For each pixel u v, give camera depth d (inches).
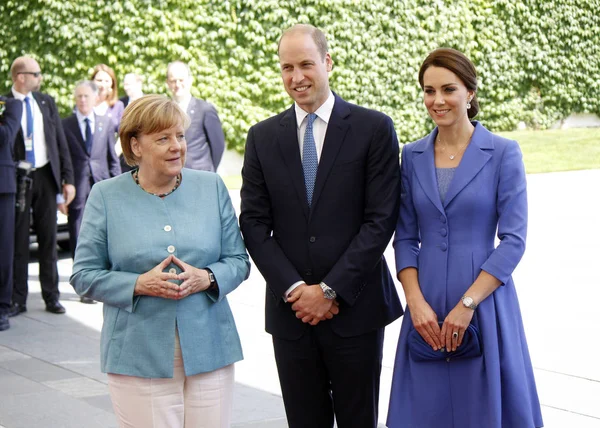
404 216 155.9
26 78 311.6
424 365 151.4
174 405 137.5
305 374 158.1
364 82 706.2
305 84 150.1
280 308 156.6
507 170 148.9
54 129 318.3
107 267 140.0
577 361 233.6
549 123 817.5
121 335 136.4
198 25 658.2
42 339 281.9
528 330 262.7
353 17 697.6
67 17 639.1
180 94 310.3
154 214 137.4
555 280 323.9
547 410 200.5
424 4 724.0
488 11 770.2
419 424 151.4
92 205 139.3
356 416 158.1
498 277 145.3
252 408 210.5
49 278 318.3
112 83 363.6
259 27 666.2
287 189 154.0
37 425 201.2
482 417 147.4
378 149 151.9
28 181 306.3
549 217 461.4
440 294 149.5
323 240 152.0
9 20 641.6
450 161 152.7
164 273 132.3
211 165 315.3
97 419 204.5
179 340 135.3
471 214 149.1
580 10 803.4
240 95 672.4
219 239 141.3
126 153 137.6
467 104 151.6
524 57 794.2
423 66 150.1
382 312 156.1
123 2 642.8
